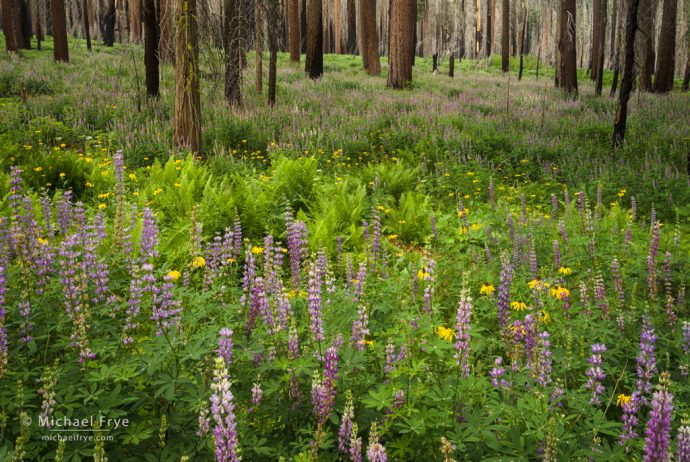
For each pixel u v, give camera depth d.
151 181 9.29
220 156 11.41
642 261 5.36
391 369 2.92
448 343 2.78
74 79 20.92
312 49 27.83
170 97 17.25
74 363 2.84
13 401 2.54
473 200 10.13
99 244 4.68
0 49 33.09
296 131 14.26
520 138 13.73
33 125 13.06
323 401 2.50
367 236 6.04
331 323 3.49
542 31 58.47
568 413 2.76
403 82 25.00
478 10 45.78
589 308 4.01
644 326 3.54
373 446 2.09
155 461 2.33
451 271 5.48
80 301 3.17
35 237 4.07
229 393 2.03
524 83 33.09
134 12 39.66
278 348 3.05
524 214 7.86
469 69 42.53
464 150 12.96
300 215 7.64
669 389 2.88
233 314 3.46
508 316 3.62
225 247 4.66
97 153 11.50
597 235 6.86
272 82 17.83
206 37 10.80
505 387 2.73
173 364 2.74
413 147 13.50
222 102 16.42
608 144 13.73
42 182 8.94
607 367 3.27
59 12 26.62
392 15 24.83
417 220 8.48
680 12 32.88
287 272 6.01
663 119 17.12
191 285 4.91
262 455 2.59
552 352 3.36
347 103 18.81
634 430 2.69
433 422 2.54
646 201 9.70
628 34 13.06
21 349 3.01
